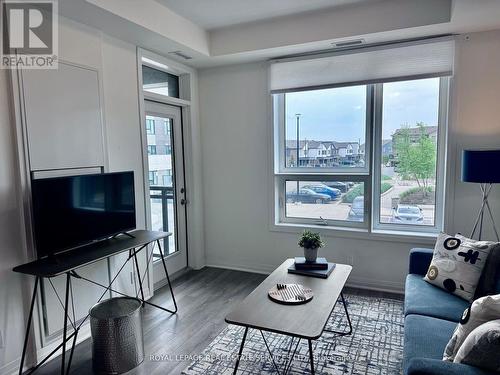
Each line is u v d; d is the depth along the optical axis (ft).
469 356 4.25
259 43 11.38
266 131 12.95
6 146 7.14
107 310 7.72
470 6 8.25
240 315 6.40
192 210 13.85
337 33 10.38
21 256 7.43
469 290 7.21
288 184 13.20
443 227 10.85
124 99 10.22
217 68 13.48
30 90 7.49
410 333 6.02
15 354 7.38
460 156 10.41
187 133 13.55
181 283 12.57
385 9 9.81
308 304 6.81
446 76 10.36
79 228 8.07
